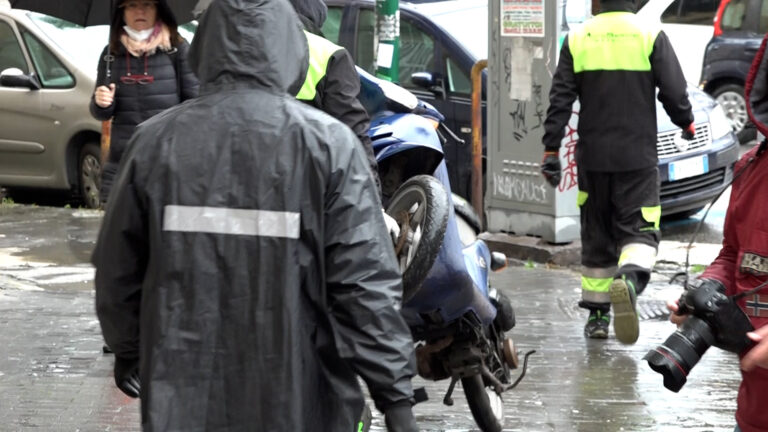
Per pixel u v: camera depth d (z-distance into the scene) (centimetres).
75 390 1346
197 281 702
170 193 707
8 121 2669
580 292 1884
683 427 1246
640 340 1599
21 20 2697
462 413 1295
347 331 708
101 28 2730
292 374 696
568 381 1407
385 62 2164
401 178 1130
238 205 702
